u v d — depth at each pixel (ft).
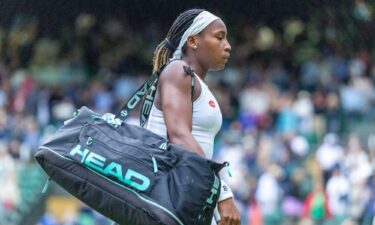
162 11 221.46
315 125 171.01
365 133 175.94
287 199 140.46
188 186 36.70
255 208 139.33
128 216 37.35
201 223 37.04
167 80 39.86
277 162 147.64
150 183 37.24
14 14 221.87
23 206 153.28
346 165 140.36
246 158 149.07
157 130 40.86
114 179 37.76
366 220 130.31
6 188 153.17
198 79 40.63
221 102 187.62
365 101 181.37
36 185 155.12
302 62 215.31
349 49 214.07
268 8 222.07
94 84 199.31
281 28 223.10
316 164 146.20
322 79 198.49
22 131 166.81
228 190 39.29
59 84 201.67
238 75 201.46
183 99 39.47
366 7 216.74
